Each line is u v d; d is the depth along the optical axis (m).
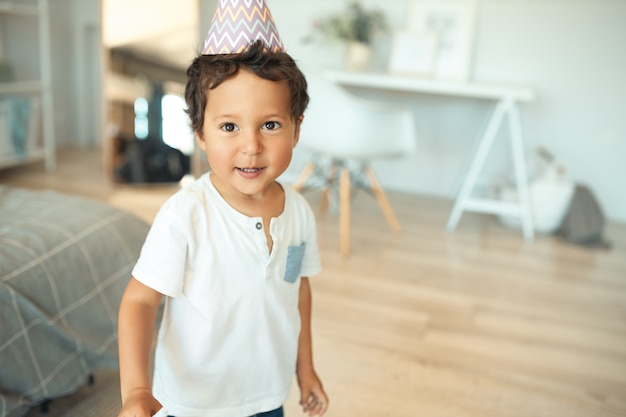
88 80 4.84
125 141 3.68
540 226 3.31
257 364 0.89
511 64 3.76
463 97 3.89
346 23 3.63
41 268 1.35
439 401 1.69
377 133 2.86
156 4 3.54
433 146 4.02
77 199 1.69
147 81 3.63
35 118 3.91
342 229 2.80
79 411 1.49
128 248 1.59
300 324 0.97
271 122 0.80
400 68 3.66
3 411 1.21
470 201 3.29
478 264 2.81
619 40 3.59
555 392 1.78
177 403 0.88
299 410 1.59
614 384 1.85
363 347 1.96
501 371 1.88
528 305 2.40
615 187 3.76
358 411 1.61
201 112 0.82
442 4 3.64
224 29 0.81
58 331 1.33
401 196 3.98
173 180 3.77
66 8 4.62
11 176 3.73
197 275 0.84
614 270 2.85
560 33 3.66
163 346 0.89
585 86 3.69
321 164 4.06
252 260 0.86
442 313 2.27
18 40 4.18
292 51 4.12
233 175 0.81
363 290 2.42
